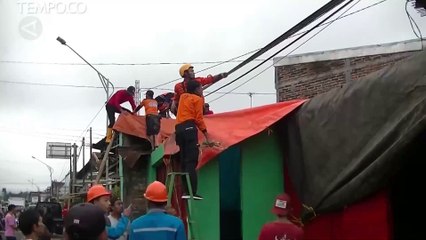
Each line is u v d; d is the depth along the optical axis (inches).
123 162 514.9
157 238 197.6
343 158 259.0
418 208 265.9
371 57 564.7
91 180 727.1
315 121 285.3
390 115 233.3
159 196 203.9
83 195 792.3
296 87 608.1
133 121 503.2
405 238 264.2
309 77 599.5
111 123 552.1
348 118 259.8
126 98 554.9
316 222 285.3
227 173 363.3
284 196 220.8
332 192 261.1
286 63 616.7
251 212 311.7
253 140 320.5
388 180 233.0
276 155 320.8
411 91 223.1
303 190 290.2
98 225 115.0
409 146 217.9
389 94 234.5
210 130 324.2
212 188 315.0
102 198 237.8
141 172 518.3
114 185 542.3
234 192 365.1
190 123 306.3
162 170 447.5
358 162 245.3
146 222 201.0
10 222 598.5
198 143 314.2
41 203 869.2
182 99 313.9
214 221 311.1
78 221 113.3
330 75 586.9
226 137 313.4
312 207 277.6
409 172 254.4
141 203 507.5
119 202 269.0
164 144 386.6
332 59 585.6
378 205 241.0
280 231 213.2
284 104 317.1
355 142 251.8
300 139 295.7
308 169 283.3
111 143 531.5
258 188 314.8
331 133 270.8
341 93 269.4
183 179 311.9
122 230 262.7
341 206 257.1
